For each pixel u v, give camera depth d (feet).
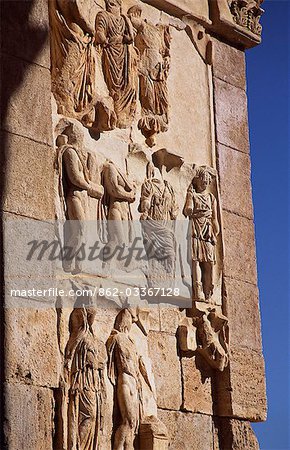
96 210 39.29
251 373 44.68
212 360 43.19
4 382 34.37
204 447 42.47
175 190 43.34
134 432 38.47
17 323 35.12
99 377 37.58
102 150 40.29
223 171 45.65
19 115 36.58
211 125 45.88
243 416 43.83
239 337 44.55
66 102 38.81
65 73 38.75
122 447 37.88
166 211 42.39
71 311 37.55
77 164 38.40
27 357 35.19
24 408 34.78
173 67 44.62
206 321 43.19
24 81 36.96
